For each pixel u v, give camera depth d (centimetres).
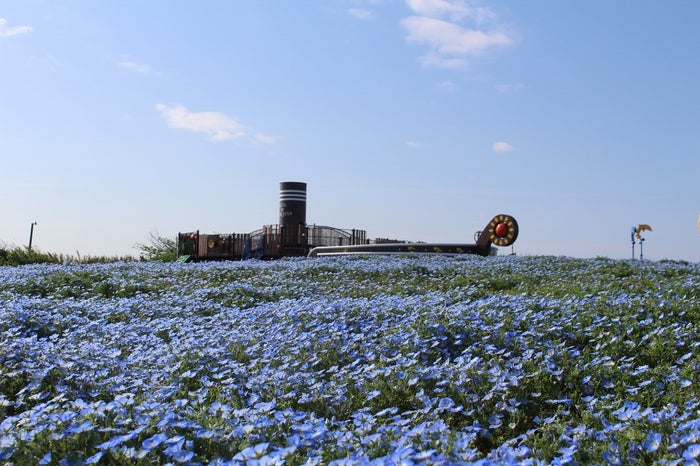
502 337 712
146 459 348
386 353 676
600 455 376
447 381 520
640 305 859
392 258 2409
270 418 425
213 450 378
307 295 1327
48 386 581
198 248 3659
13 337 762
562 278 1600
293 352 682
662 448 370
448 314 802
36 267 2125
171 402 500
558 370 574
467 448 364
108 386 563
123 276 1766
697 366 596
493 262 2111
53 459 353
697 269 1761
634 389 534
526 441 418
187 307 1095
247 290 1334
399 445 352
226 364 630
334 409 507
